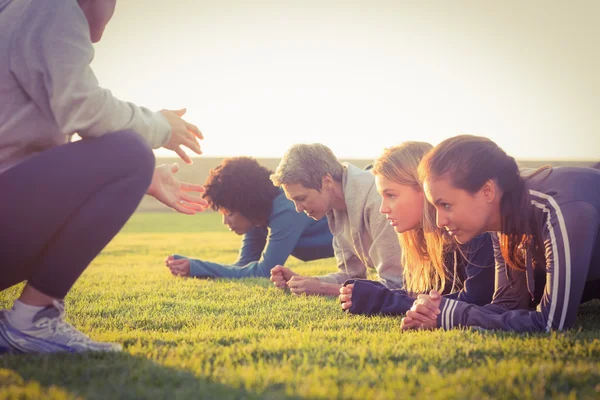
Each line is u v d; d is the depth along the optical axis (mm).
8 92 1469
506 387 1191
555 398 1132
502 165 1716
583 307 2549
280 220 3684
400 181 2096
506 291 2008
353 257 3059
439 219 1761
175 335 1789
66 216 1430
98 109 1483
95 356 1478
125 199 1473
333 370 1310
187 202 1856
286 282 3107
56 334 1508
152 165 1514
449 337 1689
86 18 1586
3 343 1478
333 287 2889
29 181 1388
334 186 2840
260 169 3689
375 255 2732
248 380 1223
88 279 3641
